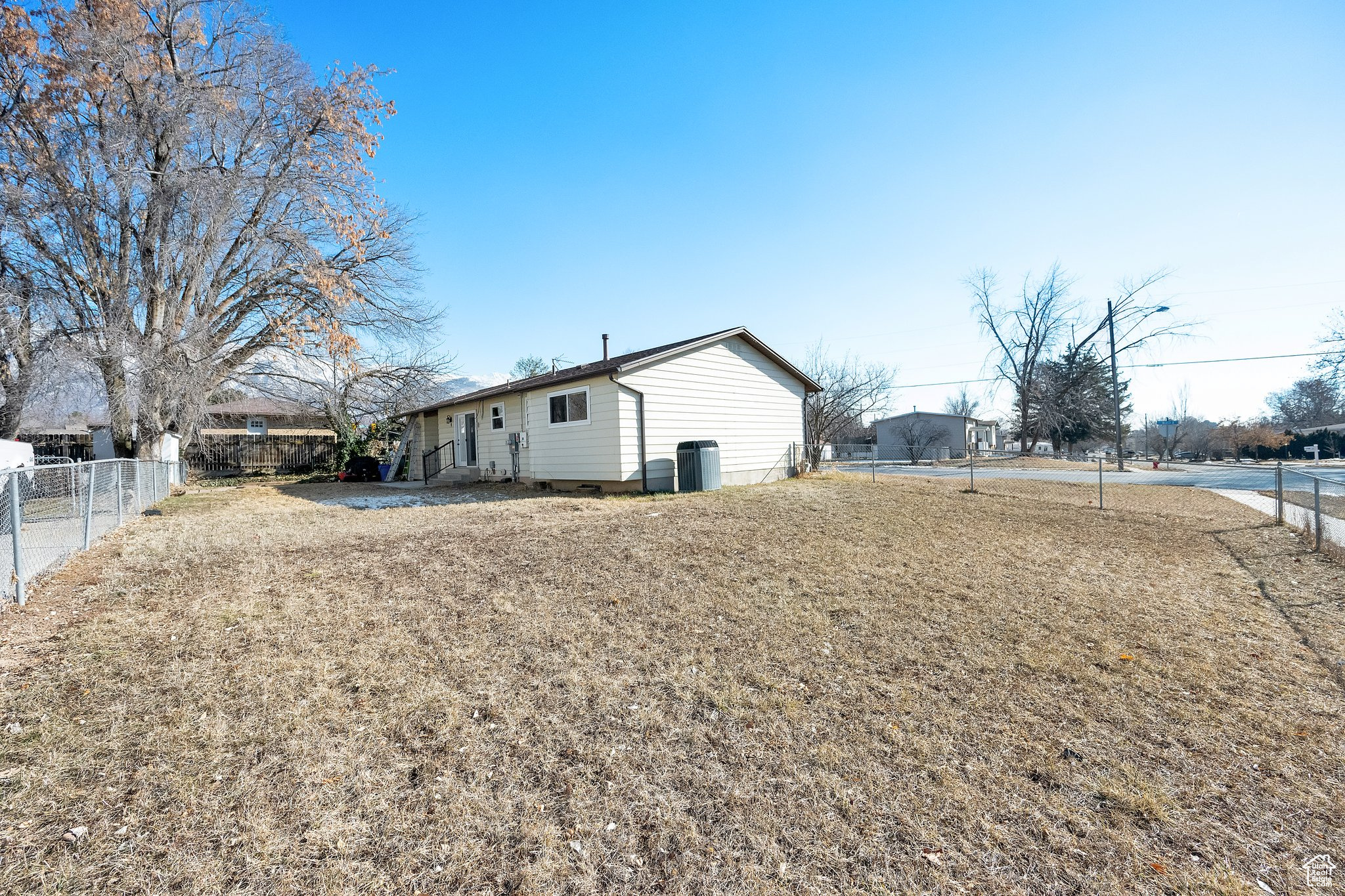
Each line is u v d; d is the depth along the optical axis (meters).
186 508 11.12
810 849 2.35
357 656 3.92
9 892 2.05
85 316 13.68
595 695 3.50
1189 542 8.02
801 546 6.90
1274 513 10.57
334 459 24.27
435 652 4.02
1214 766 2.89
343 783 2.68
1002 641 4.35
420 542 7.11
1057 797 2.67
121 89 13.82
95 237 13.84
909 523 8.51
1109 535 8.35
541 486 13.91
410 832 2.40
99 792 2.56
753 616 4.76
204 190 13.47
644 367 12.05
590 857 2.29
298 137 15.47
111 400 13.98
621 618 4.68
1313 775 2.81
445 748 2.96
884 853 2.33
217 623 4.43
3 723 3.04
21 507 5.37
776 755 2.96
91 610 4.68
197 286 14.91
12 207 12.48
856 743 3.06
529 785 2.71
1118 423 26.73
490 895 2.12
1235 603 5.32
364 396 22.28
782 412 15.73
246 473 23.20
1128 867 2.26
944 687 3.66
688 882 2.19
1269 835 2.43
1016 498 12.26
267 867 2.21
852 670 3.88
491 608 4.84
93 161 13.59
